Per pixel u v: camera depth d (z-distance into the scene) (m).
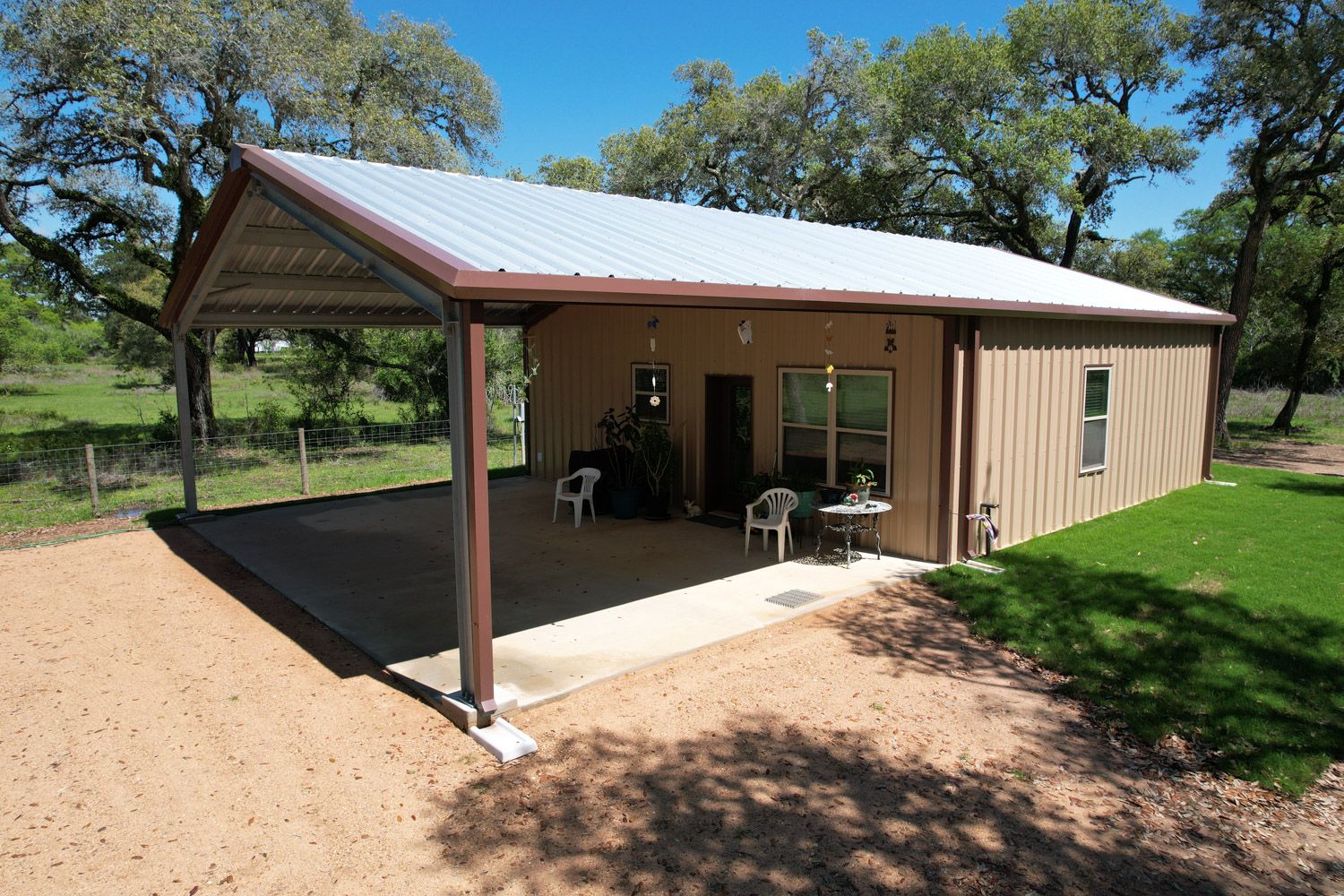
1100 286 12.07
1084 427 9.66
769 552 8.45
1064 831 3.61
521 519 10.12
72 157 14.88
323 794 3.87
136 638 6.00
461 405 4.50
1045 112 22.64
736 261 6.58
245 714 4.72
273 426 18.08
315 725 4.59
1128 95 23.64
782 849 3.45
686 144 30.61
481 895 3.14
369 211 5.11
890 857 3.40
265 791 3.89
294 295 9.82
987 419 8.06
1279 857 3.46
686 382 10.35
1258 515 9.98
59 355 41.41
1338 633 5.86
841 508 7.84
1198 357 12.12
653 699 4.95
